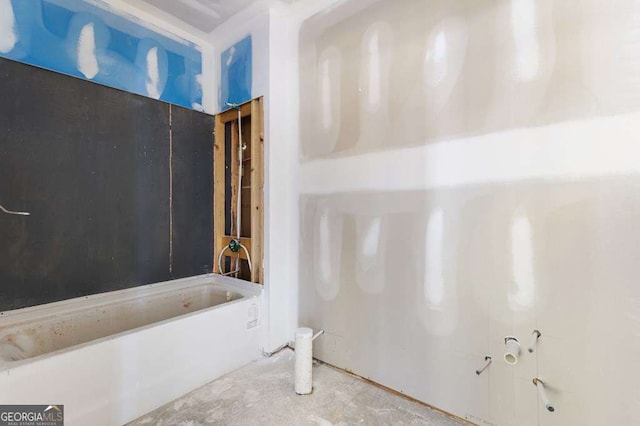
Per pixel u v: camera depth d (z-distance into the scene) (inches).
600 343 58.8
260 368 98.3
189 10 106.7
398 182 84.5
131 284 104.7
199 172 124.3
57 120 89.0
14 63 81.8
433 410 78.4
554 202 62.9
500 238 69.0
